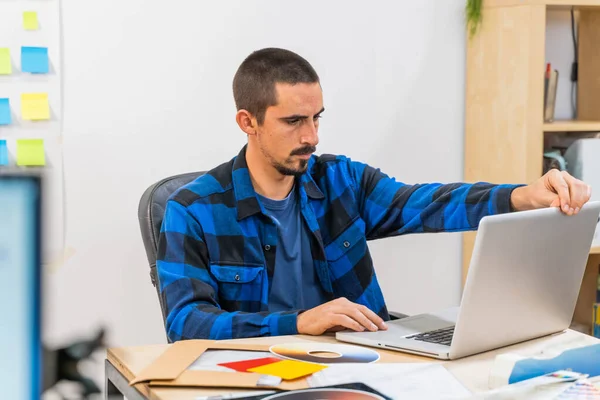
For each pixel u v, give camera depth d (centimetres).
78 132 239
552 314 141
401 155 280
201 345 129
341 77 269
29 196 38
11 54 229
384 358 125
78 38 236
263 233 174
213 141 255
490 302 124
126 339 252
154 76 246
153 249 180
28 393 38
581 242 140
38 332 38
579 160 262
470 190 171
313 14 263
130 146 246
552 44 292
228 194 173
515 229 123
